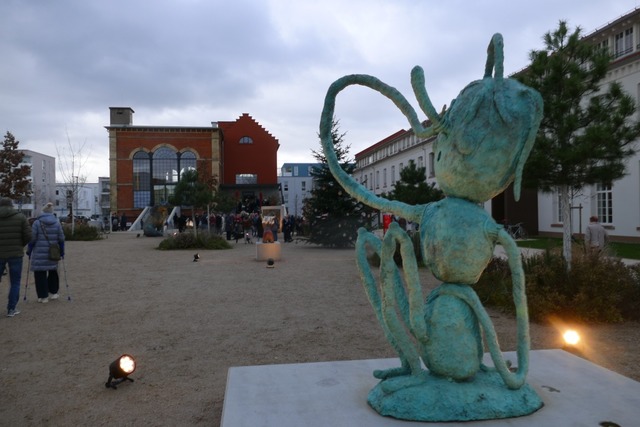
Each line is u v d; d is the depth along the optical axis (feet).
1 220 25.38
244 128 160.97
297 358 18.26
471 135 9.62
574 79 28.43
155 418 12.92
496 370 10.79
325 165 73.00
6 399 14.40
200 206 80.12
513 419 9.75
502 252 46.39
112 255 60.54
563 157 28.32
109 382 15.17
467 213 9.98
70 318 25.18
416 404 9.80
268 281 38.14
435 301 10.29
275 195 147.74
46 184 244.01
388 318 10.43
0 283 37.45
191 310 27.12
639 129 28.71
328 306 28.17
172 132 146.92
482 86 9.78
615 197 67.97
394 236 10.37
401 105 10.89
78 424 12.64
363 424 9.70
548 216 86.17
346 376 12.64
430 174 117.60
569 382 11.93
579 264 25.75
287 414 10.26
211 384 15.52
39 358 18.44
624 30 67.26
